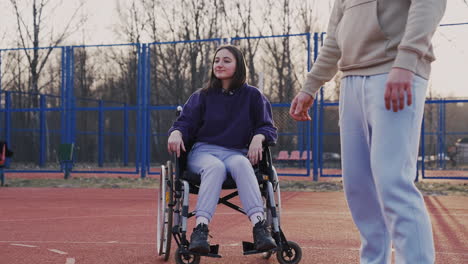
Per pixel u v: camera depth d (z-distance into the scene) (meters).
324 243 4.61
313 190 10.68
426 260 2.05
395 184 2.10
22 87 24.00
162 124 23.67
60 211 7.32
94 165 21.66
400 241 2.10
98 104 22.81
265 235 3.13
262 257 3.94
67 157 13.93
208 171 3.26
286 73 14.66
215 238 4.89
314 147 12.66
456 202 8.26
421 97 2.13
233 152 3.49
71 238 4.96
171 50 21.95
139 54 13.70
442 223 5.90
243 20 29.20
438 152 20.98
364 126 2.32
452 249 4.32
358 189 2.43
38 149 21.86
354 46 2.32
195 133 3.58
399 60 2.05
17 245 4.57
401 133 2.10
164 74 22.34
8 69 23.83
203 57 20.45
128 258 3.96
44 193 10.36
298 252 3.55
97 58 19.75
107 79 21.80
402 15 2.22
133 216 6.72
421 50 2.04
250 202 3.21
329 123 22.08
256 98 3.56
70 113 14.52
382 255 2.48
